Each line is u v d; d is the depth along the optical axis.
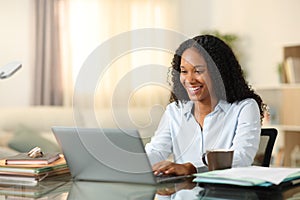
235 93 2.03
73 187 1.52
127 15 6.20
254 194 1.33
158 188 1.45
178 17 6.38
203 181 1.46
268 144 2.14
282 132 5.30
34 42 5.84
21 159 1.75
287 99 5.16
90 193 1.40
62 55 5.96
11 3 5.83
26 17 5.85
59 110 5.41
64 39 5.96
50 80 5.91
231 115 1.97
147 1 6.29
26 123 5.22
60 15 5.93
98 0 6.09
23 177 1.68
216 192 1.36
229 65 2.05
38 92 5.88
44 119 5.29
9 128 5.16
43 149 4.85
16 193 1.43
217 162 1.61
